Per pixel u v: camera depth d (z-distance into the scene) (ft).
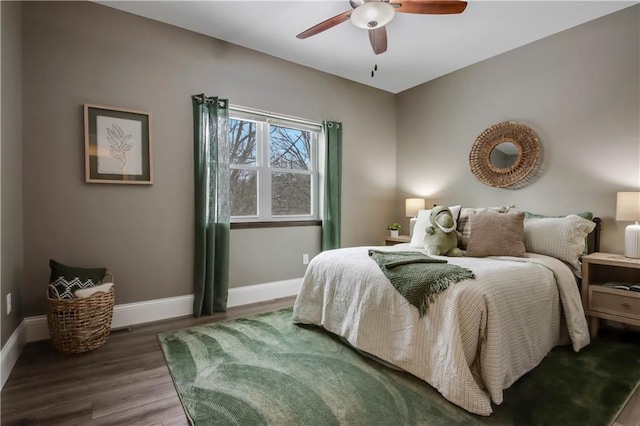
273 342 7.55
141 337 7.94
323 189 12.55
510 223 8.30
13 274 6.82
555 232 8.27
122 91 8.65
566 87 9.58
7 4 6.54
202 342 7.59
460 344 5.16
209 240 9.73
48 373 6.22
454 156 12.61
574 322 6.98
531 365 6.00
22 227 7.49
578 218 8.24
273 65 11.25
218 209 9.97
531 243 8.58
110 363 6.61
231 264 10.57
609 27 8.75
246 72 10.67
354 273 7.25
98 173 8.33
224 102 10.03
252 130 11.27
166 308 9.34
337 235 12.63
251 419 4.83
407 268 6.38
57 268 7.33
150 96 9.05
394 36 9.85
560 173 9.75
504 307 5.54
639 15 8.29
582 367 6.31
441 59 11.49
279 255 11.60
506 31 9.59
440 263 6.61
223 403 5.22
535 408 5.06
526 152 10.43
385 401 5.24
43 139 7.73
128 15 8.70
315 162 12.79
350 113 13.41
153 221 9.16
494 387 4.96
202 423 4.75
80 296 7.00
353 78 13.24
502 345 5.21
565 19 8.98
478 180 11.76
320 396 5.40
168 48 9.29
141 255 9.00
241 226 10.72
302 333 8.09
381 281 6.59
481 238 8.29
